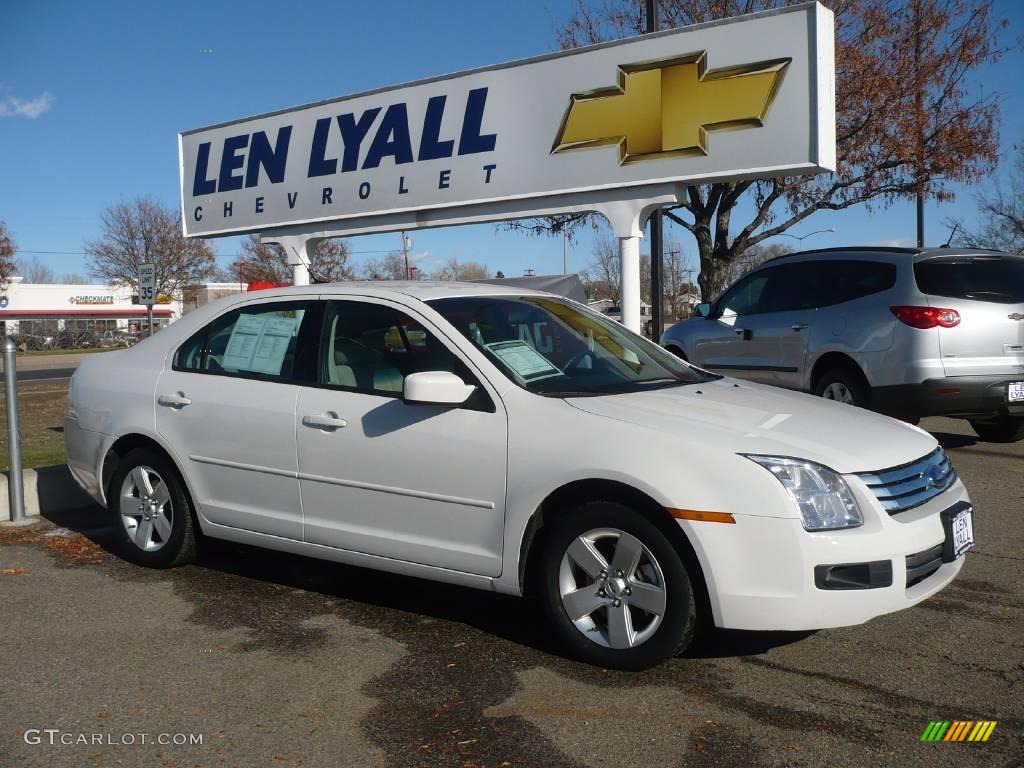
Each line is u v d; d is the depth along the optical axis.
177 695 3.69
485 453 4.06
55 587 5.11
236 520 4.96
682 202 8.48
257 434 4.82
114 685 3.79
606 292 35.88
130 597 4.93
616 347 4.90
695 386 4.52
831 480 3.56
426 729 3.37
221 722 3.45
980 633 4.21
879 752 3.14
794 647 4.08
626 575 3.75
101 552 5.84
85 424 5.68
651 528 3.65
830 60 7.71
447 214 9.69
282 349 4.95
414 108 9.73
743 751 3.16
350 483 4.48
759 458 3.57
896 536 3.54
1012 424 8.72
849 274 8.49
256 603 4.82
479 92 9.26
